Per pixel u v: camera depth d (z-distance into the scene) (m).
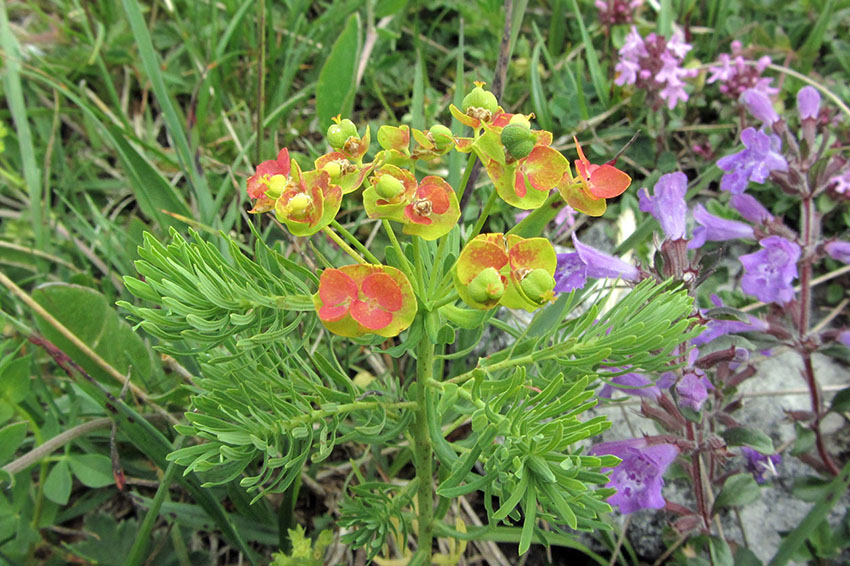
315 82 0.25
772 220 0.17
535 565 0.17
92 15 0.26
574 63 0.25
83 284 0.20
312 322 0.12
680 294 0.12
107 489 0.18
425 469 0.14
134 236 0.20
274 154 0.22
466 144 0.10
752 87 0.22
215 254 0.10
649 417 0.15
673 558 0.17
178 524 0.17
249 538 0.17
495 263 0.09
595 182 0.10
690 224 0.16
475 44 0.26
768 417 0.18
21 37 0.25
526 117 0.10
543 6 0.26
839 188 0.17
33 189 0.21
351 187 0.10
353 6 0.24
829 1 0.23
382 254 0.22
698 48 0.26
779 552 0.15
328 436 0.16
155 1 0.26
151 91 0.25
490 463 0.10
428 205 0.10
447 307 0.11
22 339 0.18
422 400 0.13
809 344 0.16
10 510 0.16
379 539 0.13
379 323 0.09
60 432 0.17
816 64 0.25
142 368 0.17
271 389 0.12
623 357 0.11
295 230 0.10
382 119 0.25
